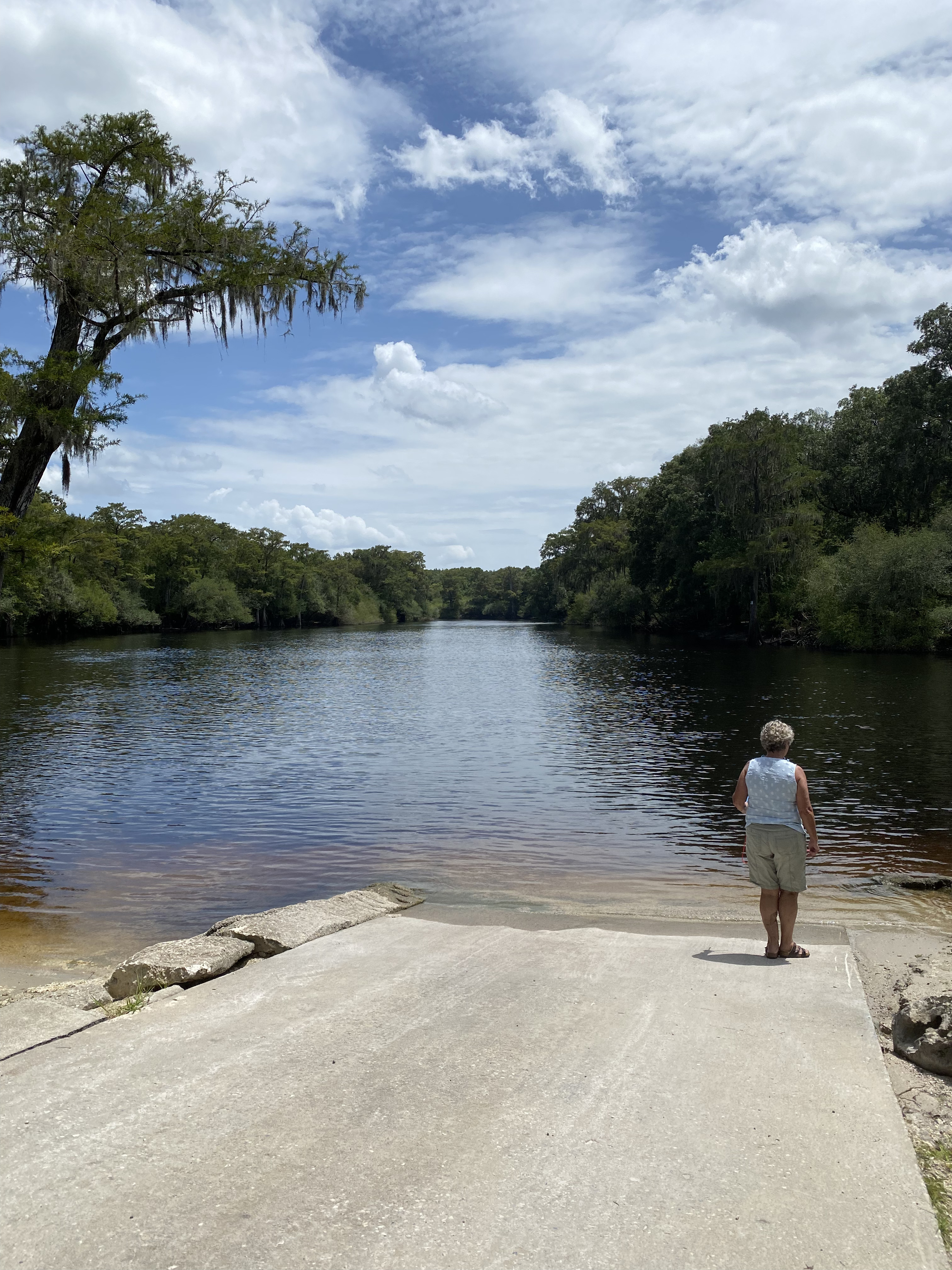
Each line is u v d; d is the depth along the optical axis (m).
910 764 17.55
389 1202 2.84
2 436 16.28
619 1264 2.53
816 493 69.00
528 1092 3.69
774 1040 4.31
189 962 5.67
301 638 92.56
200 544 108.44
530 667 48.00
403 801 14.65
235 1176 3.00
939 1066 4.19
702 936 7.46
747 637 66.44
